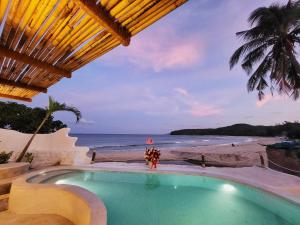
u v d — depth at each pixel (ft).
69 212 11.85
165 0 5.54
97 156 57.47
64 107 25.82
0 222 11.35
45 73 11.33
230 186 19.65
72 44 7.93
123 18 6.26
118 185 21.99
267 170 25.49
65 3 5.79
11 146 25.98
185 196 18.98
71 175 24.40
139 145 150.30
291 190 17.38
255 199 16.99
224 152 65.62
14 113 40.70
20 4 5.95
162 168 25.54
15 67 10.79
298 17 33.78
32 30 7.20
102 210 9.71
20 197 12.68
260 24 37.99
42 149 28.43
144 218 14.57
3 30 7.22
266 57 42.14
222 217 14.70
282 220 14.17
